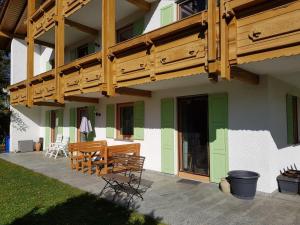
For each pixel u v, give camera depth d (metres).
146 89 8.39
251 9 4.66
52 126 15.41
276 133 6.48
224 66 4.96
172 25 5.85
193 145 7.86
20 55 16.41
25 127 16.06
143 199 5.86
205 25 5.36
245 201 5.66
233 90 6.73
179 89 7.95
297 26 4.14
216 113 7.06
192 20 5.50
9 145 15.55
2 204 5.65
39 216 4.99
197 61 5.56
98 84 8.27
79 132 12.71
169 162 8.21
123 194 6.24
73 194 6.31
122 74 7.45
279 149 6.62
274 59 4.67
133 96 9.15
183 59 5.84
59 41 10.48
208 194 6.18
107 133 10.66
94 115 11.46
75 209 5.32
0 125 17.95
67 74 9.93
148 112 8.92
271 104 6.24
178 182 7.29
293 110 7.93
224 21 4.96
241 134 6.56
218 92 7.03
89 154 8.67
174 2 8.36
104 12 7.96
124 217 4.88
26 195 6.28
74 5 9.81
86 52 12.93
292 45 4.23
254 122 6.34
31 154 13.99
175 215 4.94
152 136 8.77
